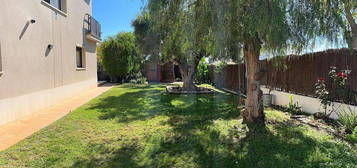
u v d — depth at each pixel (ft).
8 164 11.19
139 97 33.71
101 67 67.97
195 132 15.97
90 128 17.34
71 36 33.96
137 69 66.33
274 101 27.53
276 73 27.50
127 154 12.39
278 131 15.72
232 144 13.53
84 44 40.60
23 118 20.63
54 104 27.84
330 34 13.20
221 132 15.79
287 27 12.32
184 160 11.57
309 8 12.56
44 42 25.26
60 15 29.66
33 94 22.97
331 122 17.81
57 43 28.84
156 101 29.96
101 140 14.60
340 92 17.83
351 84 17.15
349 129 15.21
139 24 38.99
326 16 12.82
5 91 18.74
